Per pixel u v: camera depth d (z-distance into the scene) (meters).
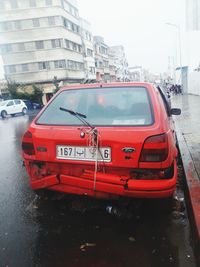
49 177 3.46
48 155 3.45
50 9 45.06
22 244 3.17
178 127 10.33
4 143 10.64
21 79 47.22
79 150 3.29
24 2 45.19
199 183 4.32
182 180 5.14
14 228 3.52
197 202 3.64
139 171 3.13
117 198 3.32
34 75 46.84
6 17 45.84
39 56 46.38
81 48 55.97
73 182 3.34
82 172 3.32
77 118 3.58
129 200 3.74
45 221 3.66
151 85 3.93
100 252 2.99
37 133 3.55
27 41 46.16
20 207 4.12
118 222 3.58
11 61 47.03
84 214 3.79
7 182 5.38
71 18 50.47
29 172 3.72
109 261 2.84
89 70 60.44
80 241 3.20
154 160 3.07
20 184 5.20
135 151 3.09
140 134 3.11
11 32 46.12
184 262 2.81
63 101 3.92
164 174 3.17
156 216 3.72
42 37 45.88
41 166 3.60
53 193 4.21
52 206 4.07
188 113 14.57
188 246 3.08
